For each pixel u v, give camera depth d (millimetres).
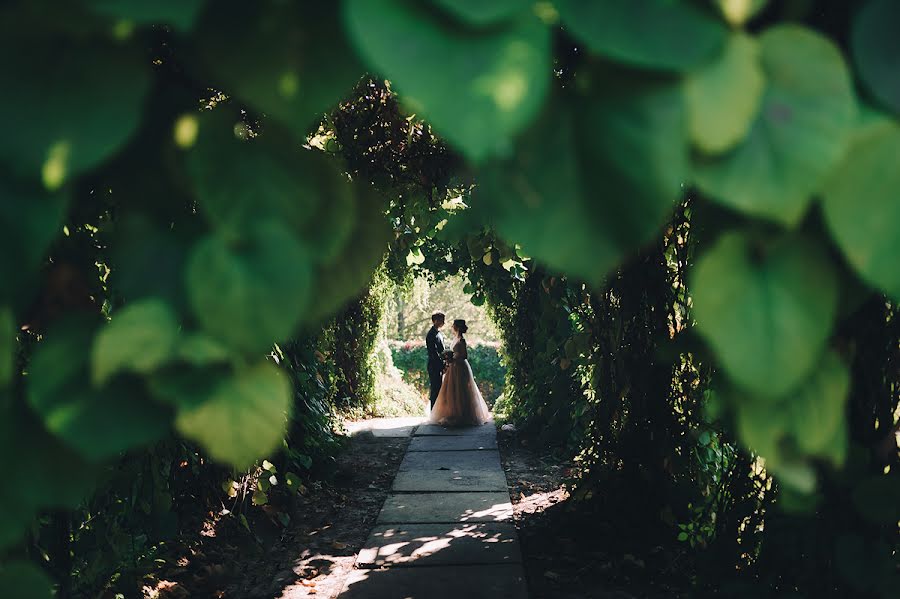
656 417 4871
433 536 5809
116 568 3691
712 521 3586
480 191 554
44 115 549
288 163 645
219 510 5570
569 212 544
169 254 654
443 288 31594
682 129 537
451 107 499
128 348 573
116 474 3240
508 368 11547
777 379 591
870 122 585
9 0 591
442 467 8477
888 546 1818
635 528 5055
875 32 592
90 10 522
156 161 717
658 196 533
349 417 12648
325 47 603
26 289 694
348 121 4438
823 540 2020
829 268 613
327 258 657
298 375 7039
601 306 5344
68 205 567
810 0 676
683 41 530
